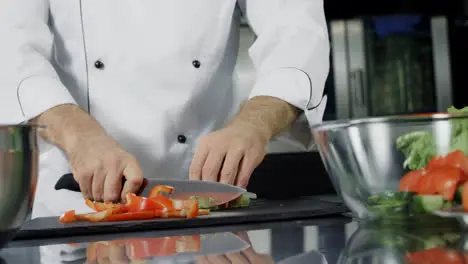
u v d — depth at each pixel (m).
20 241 0.72
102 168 0.98
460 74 2.46
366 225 0.68
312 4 1.27
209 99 1.29
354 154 0.62
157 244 0.63
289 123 1.16
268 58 1.22
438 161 0.61
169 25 1.25
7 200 0.54
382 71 2.42
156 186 0.95
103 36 1.24
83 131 1.06
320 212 0.86
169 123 1.25
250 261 0.51
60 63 1.27
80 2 1.24
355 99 2.40
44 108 1.11
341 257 0.52
